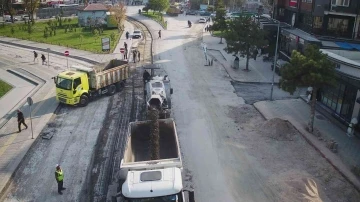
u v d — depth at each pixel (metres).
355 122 22.20
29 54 43.06
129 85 32.09
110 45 46.75
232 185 17.02
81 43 48.47
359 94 22.56
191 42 52.44
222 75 35.75
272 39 41.91
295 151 20.41
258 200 15.90
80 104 26.75
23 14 74.00
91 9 60.84
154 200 12.50
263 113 25.73
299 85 21.55
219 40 54.69
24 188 16.73
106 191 16.50
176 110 26.38
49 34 54.03
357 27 33.47
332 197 16.16
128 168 14.11
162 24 66.88
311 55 21.31
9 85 31.62
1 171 17.88
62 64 38.50
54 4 85.75
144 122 18.41
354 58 27.75
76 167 18.56
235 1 92.69
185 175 17.78
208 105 27.48
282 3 44.66
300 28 39.03
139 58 41.25
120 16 58.81
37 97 28.36
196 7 95.31
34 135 21.91
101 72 27.88
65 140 21.53
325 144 21.03
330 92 26.05
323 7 33.59
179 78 34.31
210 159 19.41
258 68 38.72
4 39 51.03
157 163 14.33
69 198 16.03
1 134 21.94
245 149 20.58
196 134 22.45
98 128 23.27
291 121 24.28
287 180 17.34
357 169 17.91
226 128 23.42
